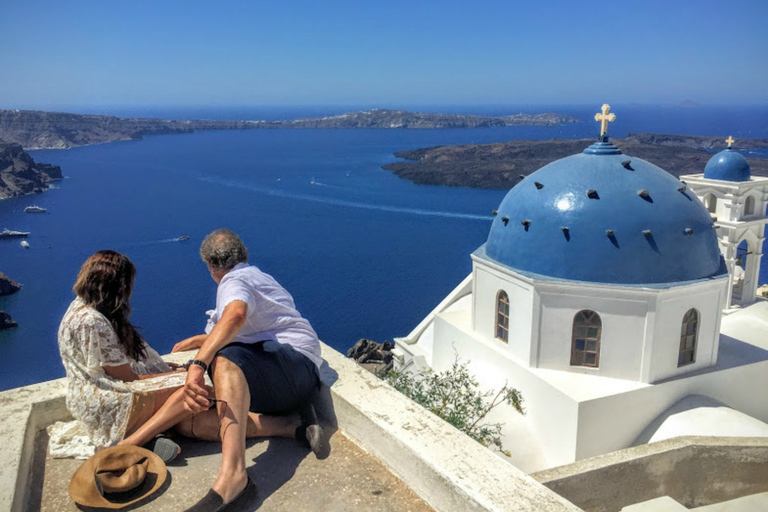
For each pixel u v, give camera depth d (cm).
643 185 1503
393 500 430
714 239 1557
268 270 9062
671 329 1458
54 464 468
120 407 475
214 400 454
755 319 1977
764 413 1625
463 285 2292
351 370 571
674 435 1395
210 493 408
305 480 453
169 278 8638
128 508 414
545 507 370
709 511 941
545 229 1523
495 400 1600
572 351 1513
